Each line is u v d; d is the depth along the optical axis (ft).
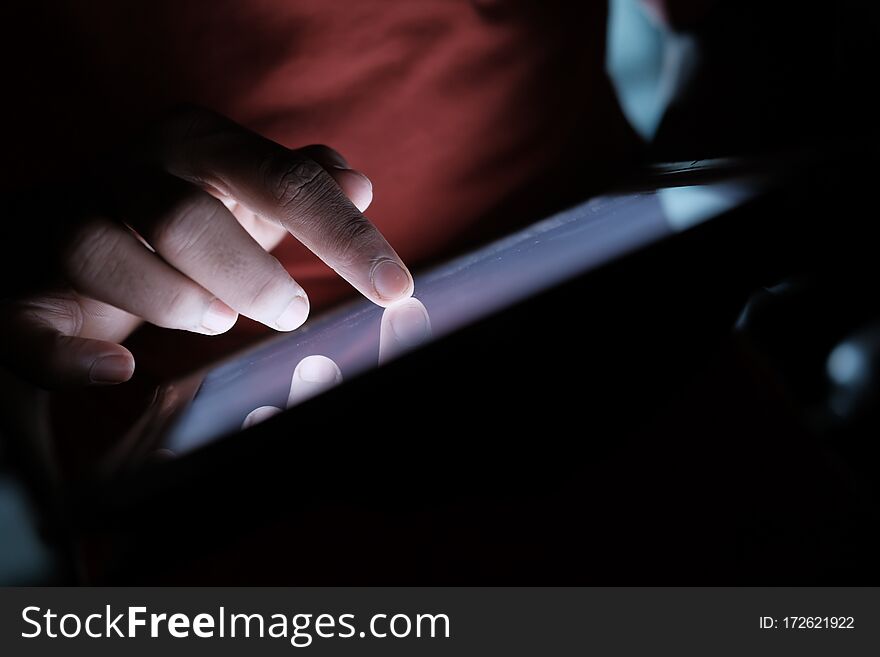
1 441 1.94
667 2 2.99
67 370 1.69
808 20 2.81
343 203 1.81
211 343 2.25
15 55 2.42
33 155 2.57
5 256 1.92
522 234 1.80
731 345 2.54
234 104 2.58
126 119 2.59
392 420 1.11
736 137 2.60
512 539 1.99
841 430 2.91
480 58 2.67
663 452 2.22
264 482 1.06
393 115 2.65
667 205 1.29
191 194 1.76
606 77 3.20
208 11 2.43
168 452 1.08
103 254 1.75
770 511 2.09
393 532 2.01
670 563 1.94
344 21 2.51
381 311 1.55
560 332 1.13
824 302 2.89
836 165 1.10
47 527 1.86
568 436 1.26
